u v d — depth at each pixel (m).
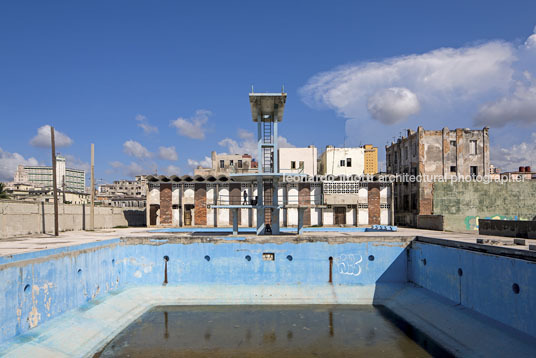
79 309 16.52
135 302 19.23
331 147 46.66
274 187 23.64
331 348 14.39
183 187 37.44
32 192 66.88
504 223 22.47
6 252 13.71
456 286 16.67
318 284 21.03
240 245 21.25
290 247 21.25
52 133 23.62
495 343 12.92
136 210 41.16
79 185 120.94
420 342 14.93
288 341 15.06
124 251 21.34
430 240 19.64
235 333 15.93
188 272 21.22
